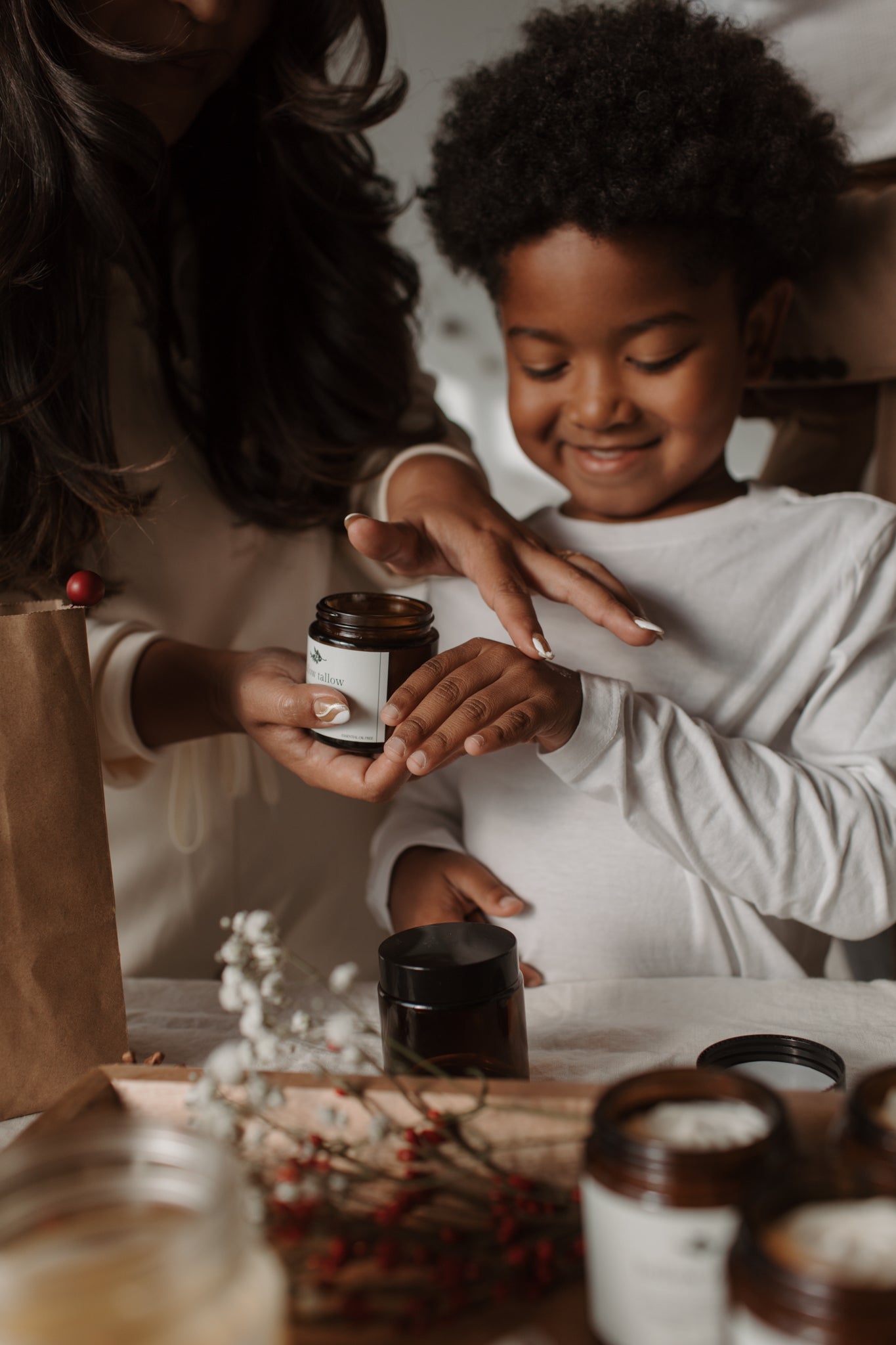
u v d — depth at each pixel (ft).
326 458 3.61
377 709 2.38
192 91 3.02
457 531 2.71
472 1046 1.99
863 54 3.39
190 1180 1.20
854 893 2.69
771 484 4.01
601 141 2.60
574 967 2.94
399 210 3.77
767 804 2.66
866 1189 1.20
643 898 2.91
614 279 2.65
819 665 2.91
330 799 3.98
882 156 3.42
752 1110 1.38
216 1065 1.59
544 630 3.04
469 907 2.97
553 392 2.89
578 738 2.55
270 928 1.74
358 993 2.80
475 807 3.11
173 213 3.49
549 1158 1.66
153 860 3.61
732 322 2.85
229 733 3.16
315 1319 1.46
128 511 3.13
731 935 2.89
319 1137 1.63
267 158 3.43
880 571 2.90
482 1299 1.48
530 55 2.93
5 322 2.87
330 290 3.51
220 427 3.55
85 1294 1.04
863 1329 0.99
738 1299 1.09
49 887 2.20
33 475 3.01
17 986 2.19
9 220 2.74
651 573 2.98
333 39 3.34
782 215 2.81
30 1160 1.24
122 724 3.05
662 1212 1.23
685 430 2.82
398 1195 1.64
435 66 6.04
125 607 3.51
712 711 2.92
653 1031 2.43
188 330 3.59
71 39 2.75
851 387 3.75
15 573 3.07
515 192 2.68
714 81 2.70
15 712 2.16
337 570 4.03
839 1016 2.46
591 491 2.99
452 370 7.13
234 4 2.77
